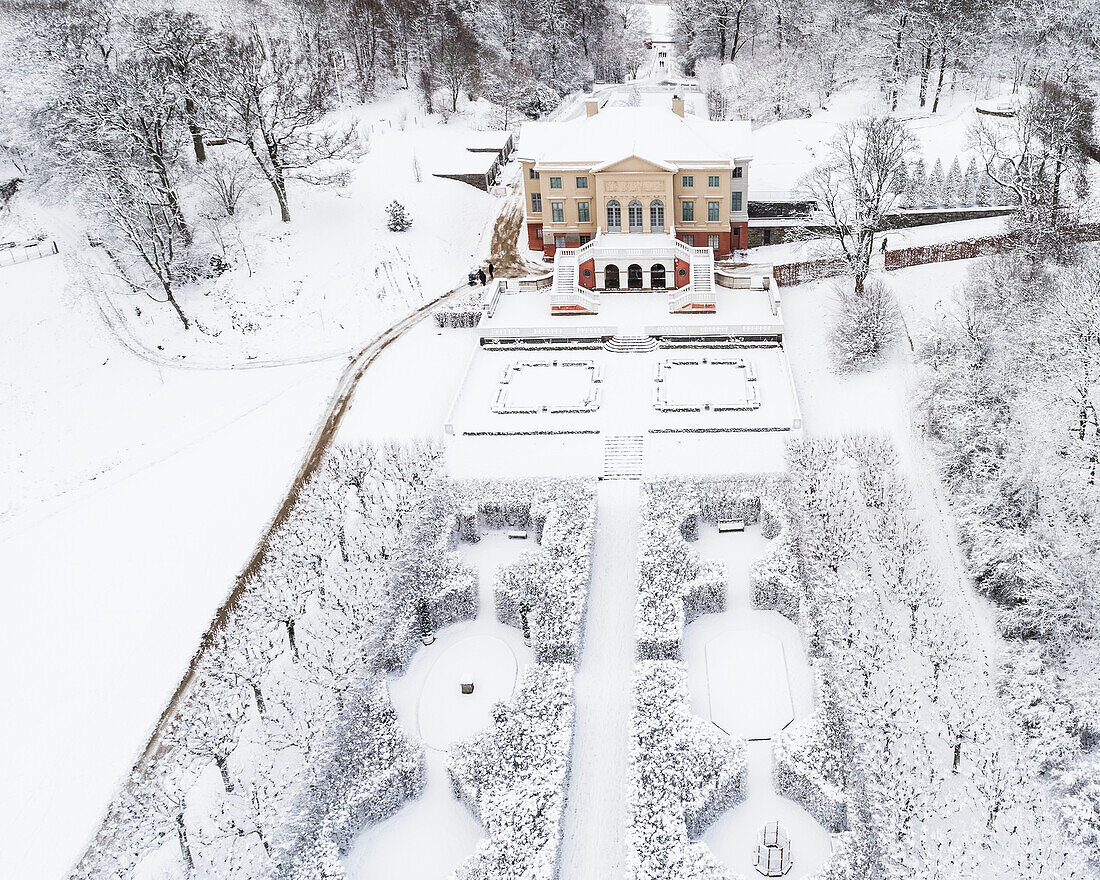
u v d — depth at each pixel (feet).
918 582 162.61
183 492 207.31
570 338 246.27
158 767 136.87
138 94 282.36
